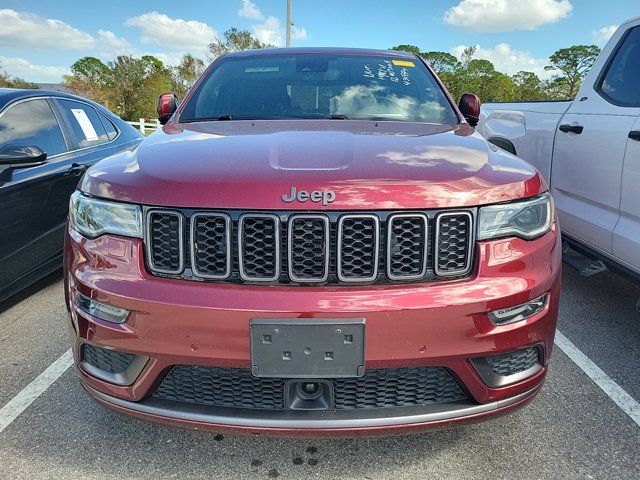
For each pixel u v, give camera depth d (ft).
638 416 7.77
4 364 9.41
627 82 10.46
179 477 6.59
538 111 13.89
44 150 12.12
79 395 8.39
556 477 6.54
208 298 5.47
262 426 5.64
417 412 5.74
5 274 10.57
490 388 5.87
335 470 6.71
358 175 5.69
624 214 9.87
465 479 6.53
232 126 8.37
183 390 5.91
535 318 5.95
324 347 5.42
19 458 6.91
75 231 6.34
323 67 10.53
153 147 6.99
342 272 5.55
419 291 5.52
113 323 5.79
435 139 7.26
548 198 6.39
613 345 10.02
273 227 5.50
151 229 5.74
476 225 5.75
